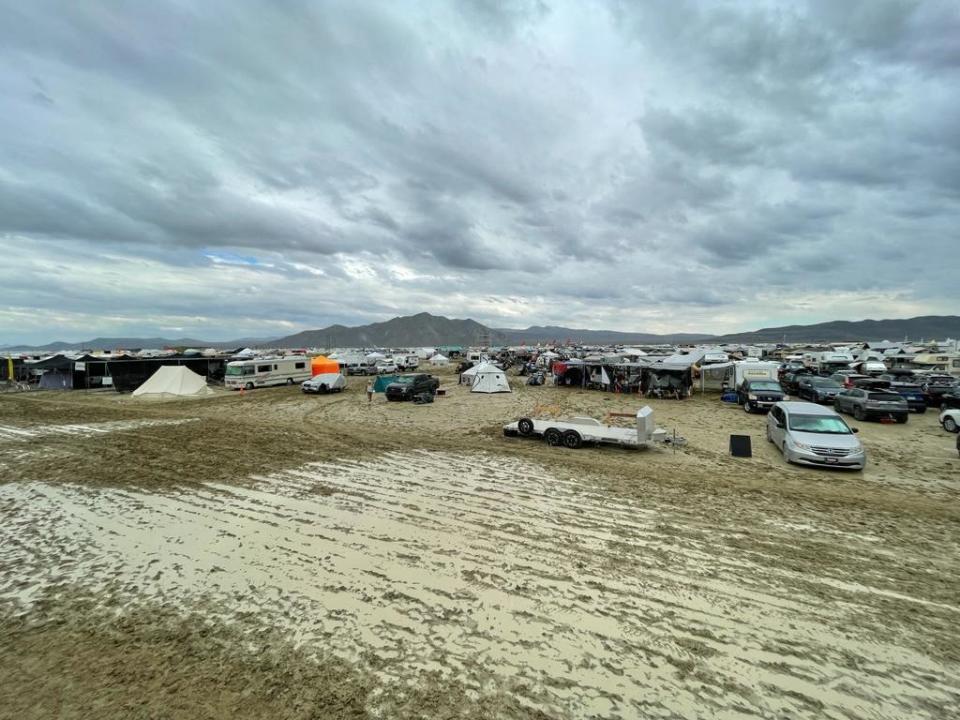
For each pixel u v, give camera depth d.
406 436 15.66
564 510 8.23
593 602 5.17
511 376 46.22
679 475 10.63
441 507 8.41
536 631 4.62
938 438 15.16
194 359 37.22
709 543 6.81
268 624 4.80
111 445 14.13
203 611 5.08
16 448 13.77
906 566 6.11
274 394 30.73
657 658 4.21
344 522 7.67
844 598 5.28
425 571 5.93
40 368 36.19
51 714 3.62
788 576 5.81
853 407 19.22
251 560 6.30
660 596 5.30
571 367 35.12
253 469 11.23
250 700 3.73
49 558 6.47
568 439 13.76
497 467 11.38
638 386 30.27
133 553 6.58
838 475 10.75
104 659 4.30
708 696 3.74
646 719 3.51
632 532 7.22
